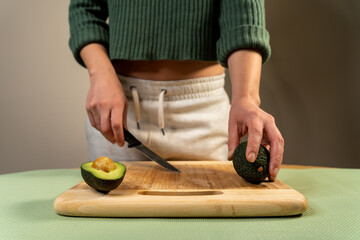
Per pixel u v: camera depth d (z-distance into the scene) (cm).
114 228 54
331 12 167
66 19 167
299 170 102
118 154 109
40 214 61
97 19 104
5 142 171
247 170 69
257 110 73
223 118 109
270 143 76
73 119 172
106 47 105
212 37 100
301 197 59
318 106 172
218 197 60
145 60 99
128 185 71
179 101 105
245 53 86
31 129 171
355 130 170
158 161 85
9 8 166
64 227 54
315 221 56
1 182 88
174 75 103
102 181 62
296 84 173
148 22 97
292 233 51
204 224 55
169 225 55
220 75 110
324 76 170
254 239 49
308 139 173
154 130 108
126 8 98
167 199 59
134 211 58
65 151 173
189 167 91
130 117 108
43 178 93
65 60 169
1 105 169
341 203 67
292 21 170
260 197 60
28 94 170
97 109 86
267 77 174
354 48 167
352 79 168
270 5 171
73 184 85
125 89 107
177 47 98
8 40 167
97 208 58
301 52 171
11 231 53
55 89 170
